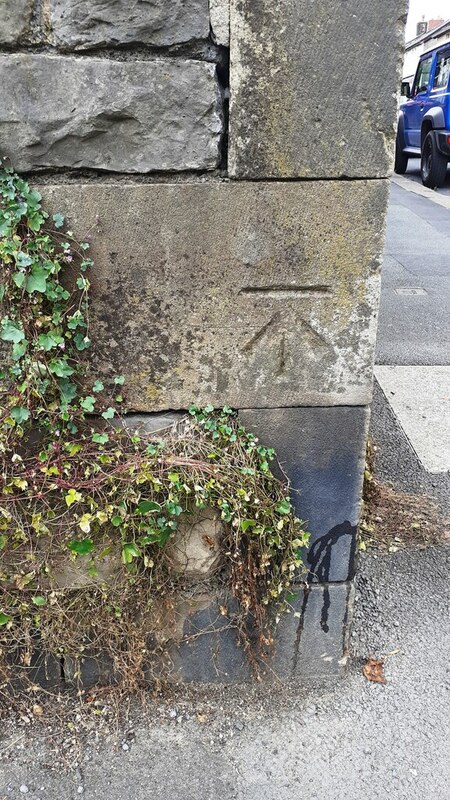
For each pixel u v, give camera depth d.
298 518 2.05
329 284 1.79
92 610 2.04
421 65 12.55
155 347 1.84
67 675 2.18
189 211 1.71
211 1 1.55
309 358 1.87
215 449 1.90
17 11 1.54
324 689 2.23
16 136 1.63
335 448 1.99
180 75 1.60
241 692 2.22
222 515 1.87
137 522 1.88
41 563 1.93
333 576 2.15
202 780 1.95
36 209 1.67
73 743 2.05
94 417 1.90
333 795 1.90
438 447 3.64
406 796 1.90
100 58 1.59
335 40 1.58
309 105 1.63
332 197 1.71
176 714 2.14
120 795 1.91
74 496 1.80
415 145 13.19
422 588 2.68
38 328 1.72
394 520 3.06
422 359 4.77
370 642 2.40
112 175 1.69
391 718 2.13
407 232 8.81
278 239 1.74
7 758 2.01
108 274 1.76
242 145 1.65
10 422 1.78
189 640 2.16
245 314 1.82
